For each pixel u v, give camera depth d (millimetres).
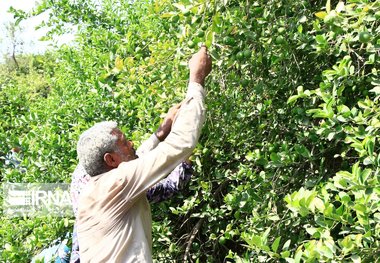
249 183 2805
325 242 1754
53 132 4211
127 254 2127
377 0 2043
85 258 2152
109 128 2268
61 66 5734
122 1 5230
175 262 3230
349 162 2701
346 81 2195
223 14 2436
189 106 2141
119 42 4352
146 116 3301
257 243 1980
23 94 5816
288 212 2555
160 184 2590
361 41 2043
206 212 3082
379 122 1954
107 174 2189
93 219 2154
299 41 2410
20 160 4172
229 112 2773
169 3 2631
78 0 5207
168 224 3320
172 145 2104
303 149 2453
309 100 2633
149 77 3023
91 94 4203
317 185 2381
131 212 2170
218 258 3324
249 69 2717
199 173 3102
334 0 2609
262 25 2490
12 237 3611
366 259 1773
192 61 2244
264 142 2891
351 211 2166
